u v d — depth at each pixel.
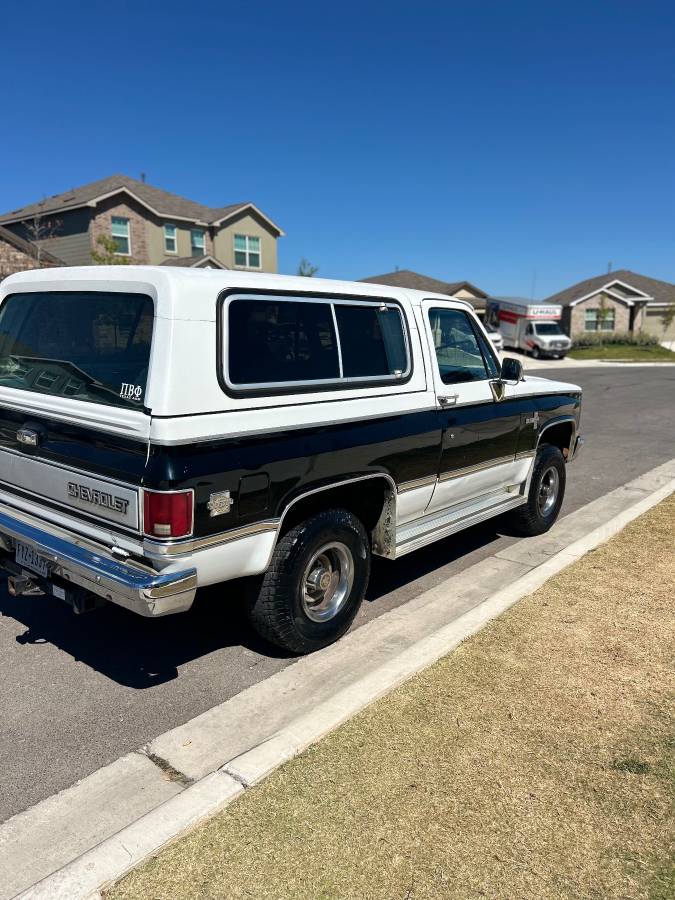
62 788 2.84
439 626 4.33
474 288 45.03
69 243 29.00
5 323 4.05
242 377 3.31
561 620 4.30
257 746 2.99
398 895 2.27
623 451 10.39
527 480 5.73
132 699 3.52
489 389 5.08
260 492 3.33
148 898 2.25
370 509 4.37
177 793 2.81
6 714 3.38
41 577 3.60
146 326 3.13
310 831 2.54
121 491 3.10
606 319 46.50
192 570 3.10
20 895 2.26
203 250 32.19
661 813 2.65
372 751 2.99
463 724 3.20
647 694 3.48
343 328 3.93
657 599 4.64
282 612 3.68
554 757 2.97
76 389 3.47
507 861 2.41
